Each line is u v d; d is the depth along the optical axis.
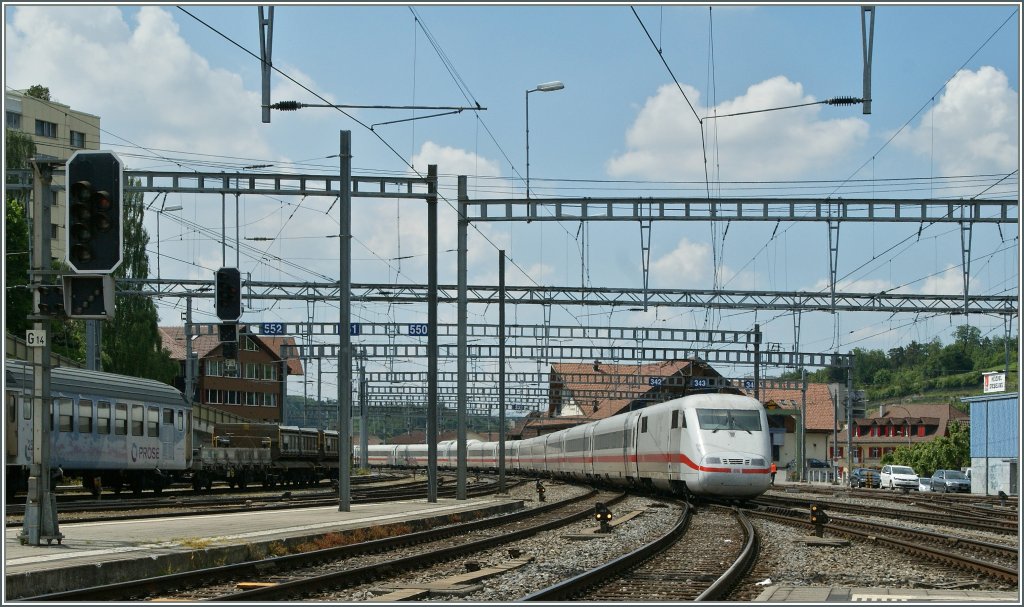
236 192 29.23
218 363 98.12
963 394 137.38
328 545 18.44
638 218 32.06
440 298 46.50
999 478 57.38
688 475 35.41
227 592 12.62
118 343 66.00
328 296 46.38
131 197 67.50
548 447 69.44
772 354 58.03
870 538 20.56
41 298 15.34
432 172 30.00
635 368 90.81
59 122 86.69
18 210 52.66
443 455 101.81
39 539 15.36
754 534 20.72
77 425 31.50
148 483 36.44
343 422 26.38
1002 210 32.19
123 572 13.34
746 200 32.25
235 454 45.88
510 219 32.38
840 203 32.28
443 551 16.84
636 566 16.08
